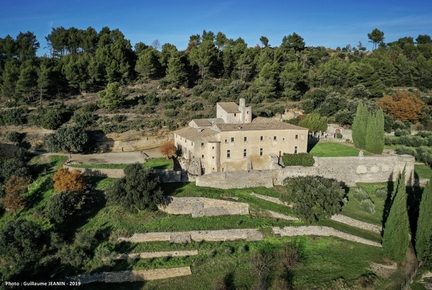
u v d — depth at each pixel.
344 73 125.12
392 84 130.88
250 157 69.81
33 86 106.31
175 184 65.31
